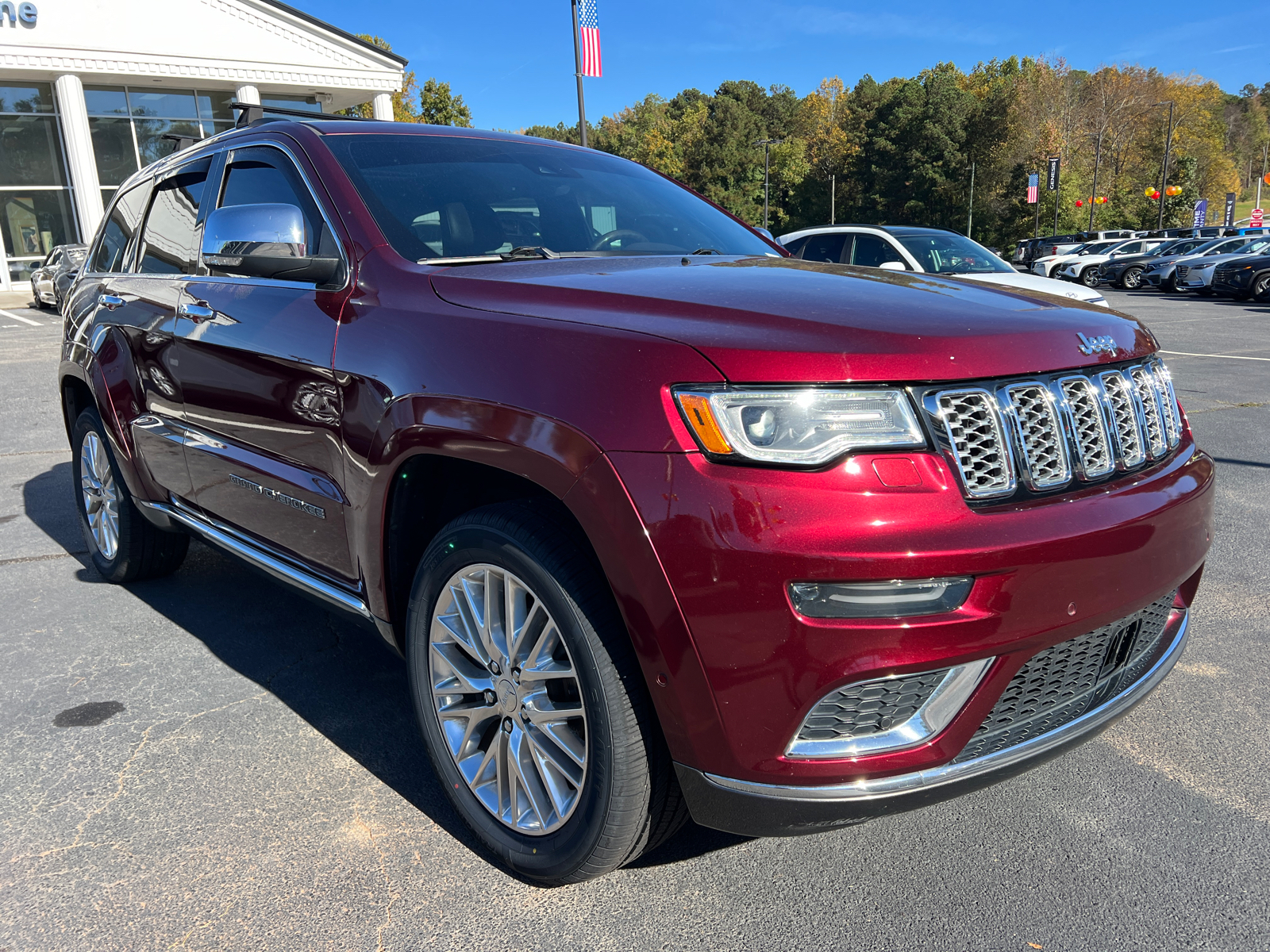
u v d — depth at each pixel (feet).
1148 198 231.50
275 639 11.23
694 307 6.07
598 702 5.83
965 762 5.73
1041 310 6.63
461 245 8.27
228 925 6.24
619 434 5.48
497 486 7.02
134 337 10.94
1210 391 29.19
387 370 6.93
